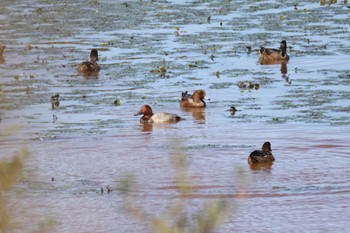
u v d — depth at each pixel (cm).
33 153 3061
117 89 4212
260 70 4559
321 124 3469
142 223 2370
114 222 2403
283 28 5634
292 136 3297
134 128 3478
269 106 3806
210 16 6106
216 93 4088
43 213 2469
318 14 6078
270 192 2641
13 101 3928
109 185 2734
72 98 4028
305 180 2758
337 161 2969
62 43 5394
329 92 4031
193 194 2589
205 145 3173
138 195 2603
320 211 2481
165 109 3822
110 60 4869
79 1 6950
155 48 5131
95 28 5831
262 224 2375
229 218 2408
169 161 2967
